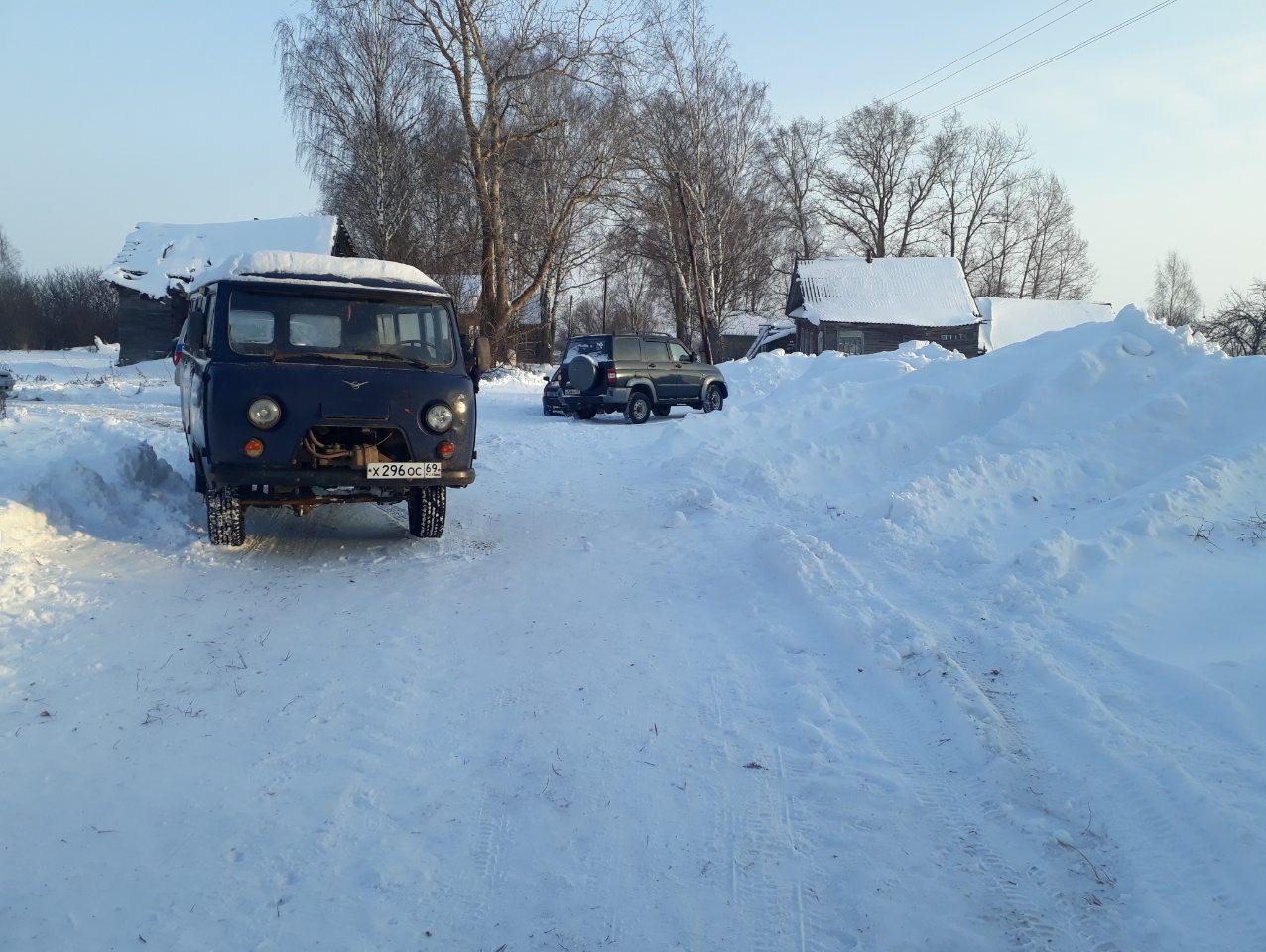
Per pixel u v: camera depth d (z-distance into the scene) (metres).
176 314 36.50
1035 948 3.00
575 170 35.50
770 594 6.54
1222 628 4.95
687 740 4.48
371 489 7.62
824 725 4.59
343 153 35.56
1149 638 5.06
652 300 59.84
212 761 4.17
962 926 3.11
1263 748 3.87
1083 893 3.26
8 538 6.79
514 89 32.62
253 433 6.89
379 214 34.91
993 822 3.71
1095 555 6.09
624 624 6.11
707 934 3.12
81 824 3.63
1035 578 5.98
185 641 5.52
